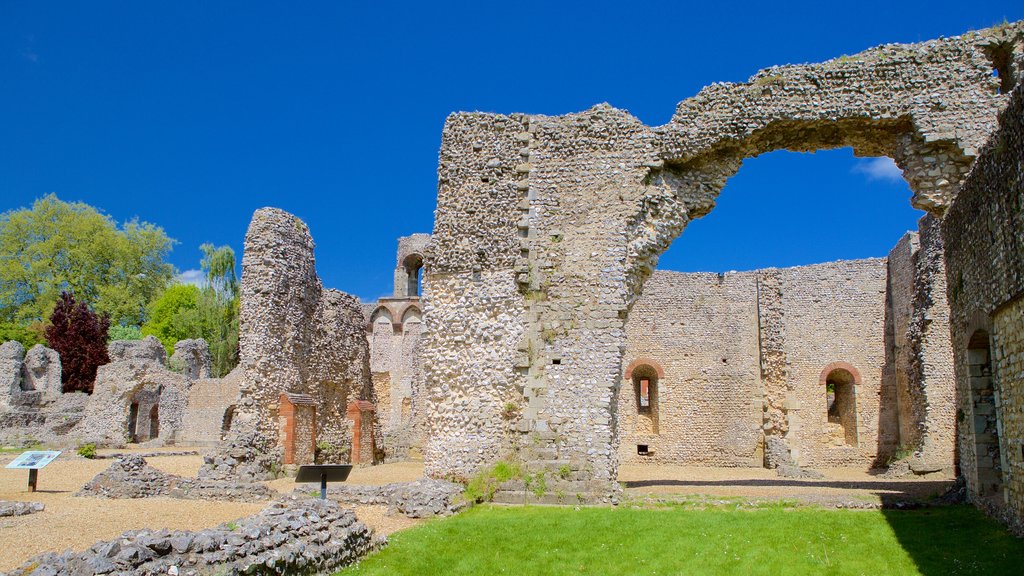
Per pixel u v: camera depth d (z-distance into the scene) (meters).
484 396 15.60
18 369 39.00
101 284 56.47
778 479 21.02
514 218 16.34
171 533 7.50
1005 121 10.42
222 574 7.13
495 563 9.76
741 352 28.50
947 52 15.79
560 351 15.55
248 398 19.39
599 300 15.65
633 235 16.05
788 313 28.73
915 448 23.75
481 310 16.03
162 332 56.19
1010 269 10.49
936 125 15.50
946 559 9.59
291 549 8.23
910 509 13.26
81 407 38.12
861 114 15.69
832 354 28.23
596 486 14.73
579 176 16.39
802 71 16.05
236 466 18.47
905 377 26.27
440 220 16.66
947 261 15.29
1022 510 10.44
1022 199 9.76
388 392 49.88
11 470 21.42
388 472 22.67
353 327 26.12
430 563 9.65
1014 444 10.79
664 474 23.14
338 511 10.10
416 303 51.56
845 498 14.09
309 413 21.83
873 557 9.89
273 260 20.56
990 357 12.43
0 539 10.25
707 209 16.75
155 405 39.31
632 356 29.14
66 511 13.06
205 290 50.72
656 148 16.28
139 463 16.28
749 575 9.27
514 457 15.19
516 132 16.84
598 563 9.79
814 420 27.81
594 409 15.13
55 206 56.06
